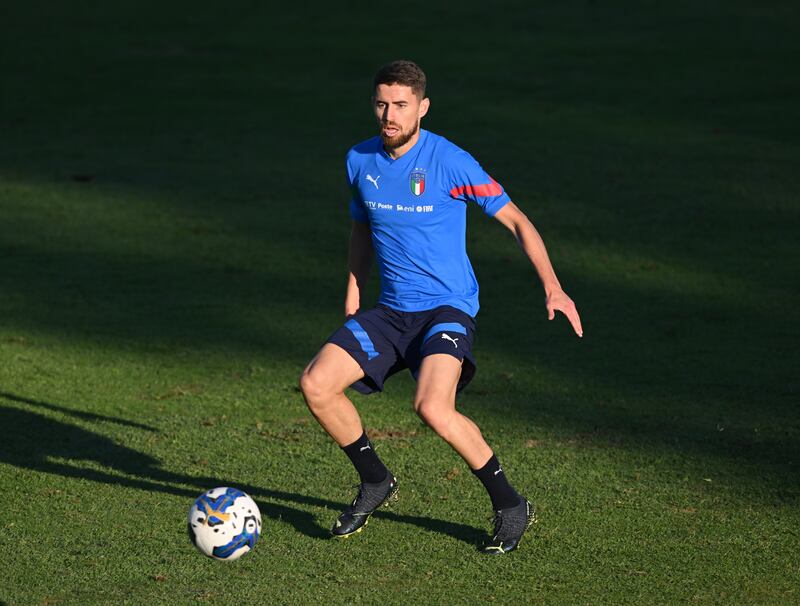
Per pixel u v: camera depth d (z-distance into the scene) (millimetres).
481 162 53625
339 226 45062
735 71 70062
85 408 26547
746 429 24828
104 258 40875
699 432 24719
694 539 19453
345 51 77500
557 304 18125
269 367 29859
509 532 18938
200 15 89125
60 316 34375
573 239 42656
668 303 35250
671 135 57656
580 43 78438
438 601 17281
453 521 20344
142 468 22891
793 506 20797
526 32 82062
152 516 20531
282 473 22703
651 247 41469
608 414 25984
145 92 68625
